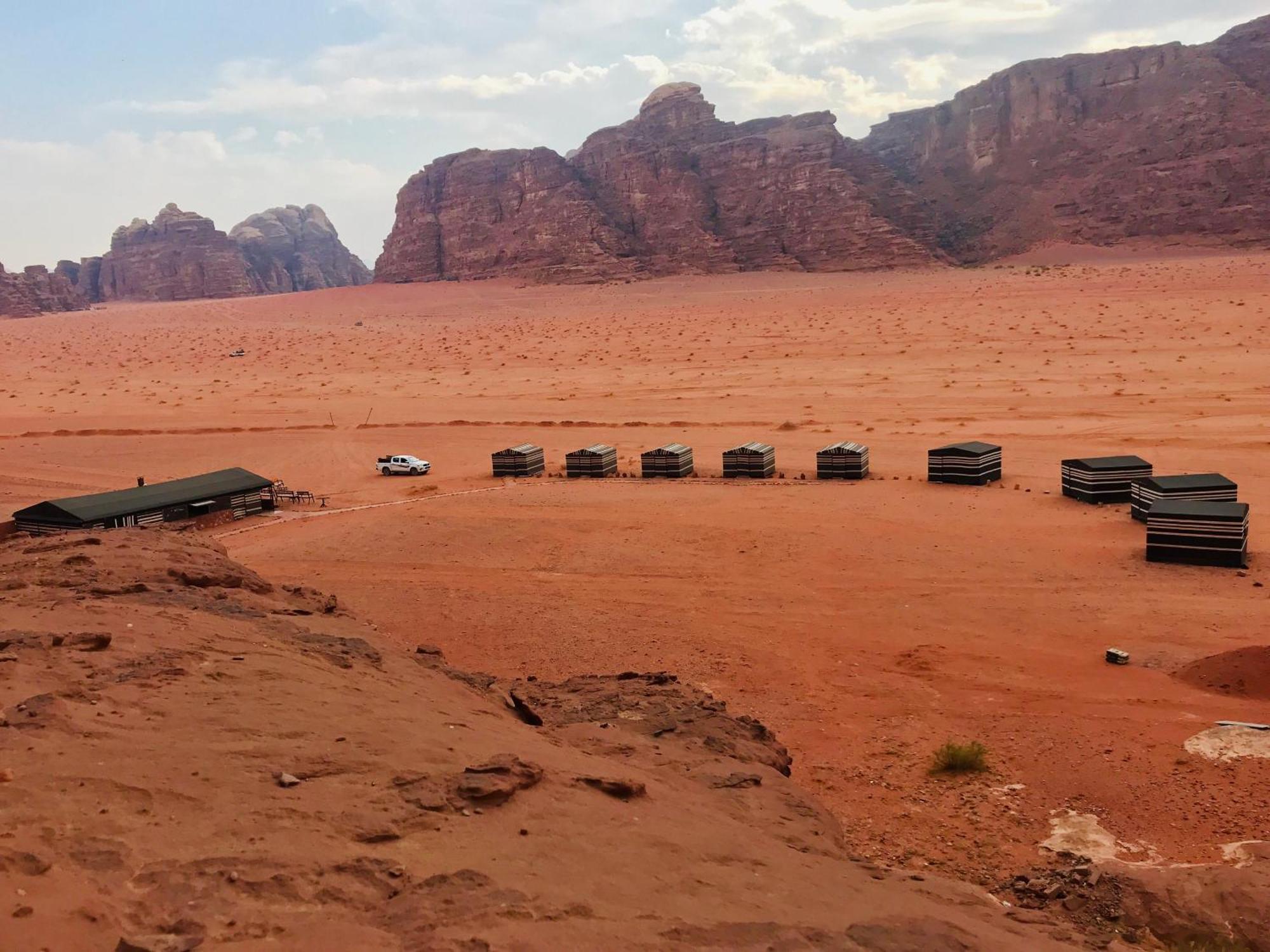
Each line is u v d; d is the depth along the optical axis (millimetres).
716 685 28359
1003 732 23500
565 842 10914
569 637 33438
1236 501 45625
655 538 46781
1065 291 170750
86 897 8578
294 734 12727
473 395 108938
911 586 38031
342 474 73125
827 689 27656
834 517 49531
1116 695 25719
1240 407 73688
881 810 19375
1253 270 178875
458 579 41906
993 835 18047
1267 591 34875
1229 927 13414
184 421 99875
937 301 170125
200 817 10289
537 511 53812
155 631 16625
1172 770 20359
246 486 58812
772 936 9367
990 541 43812
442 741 13336
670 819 12375
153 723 12633
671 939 9070
